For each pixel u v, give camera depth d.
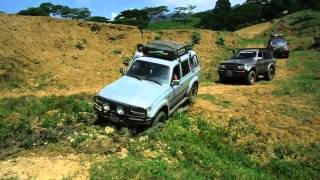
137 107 11.27
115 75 24.48
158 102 11.76
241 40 47.81
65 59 27.14
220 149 12.41
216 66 29.08
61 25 32.88
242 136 13.73
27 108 13.80
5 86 20.05
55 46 29.86
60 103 14.09
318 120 15.84
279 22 81.25
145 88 12.02
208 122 13.91
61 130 11.70
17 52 25.17
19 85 20.28
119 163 9.63
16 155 10.00
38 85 20.89
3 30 26.98
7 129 11.61
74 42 31.70
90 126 11.88
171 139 11.58
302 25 71.19
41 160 9.71
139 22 83.00
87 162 9.72
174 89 12.80
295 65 29.59
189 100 14.66
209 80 23.52
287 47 35.19
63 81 21.83
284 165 12.35
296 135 14.30
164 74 12.62
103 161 9.75
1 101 15.38
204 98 16.67
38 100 15.14
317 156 13.12
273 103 17.36
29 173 9.03
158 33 39.66
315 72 26.50
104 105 11.55
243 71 21.53
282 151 13.12
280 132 14.30
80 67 25.78
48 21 32.28
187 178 9.60
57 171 9.20
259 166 12.16
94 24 35.31
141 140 11.17
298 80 23.36
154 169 9.56
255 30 86.62
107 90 11.91
